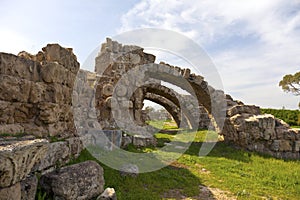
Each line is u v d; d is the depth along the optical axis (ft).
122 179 16.66
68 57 17.89
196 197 15.93
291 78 94.84
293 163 28.25
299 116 62.28
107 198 11.17
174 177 19.51
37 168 10.91
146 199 14.11
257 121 32.68
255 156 29.91
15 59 13.41
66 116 17.71
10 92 12.95
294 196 17.26
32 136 12.60
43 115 14.32
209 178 20.49
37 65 14.93
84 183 11.08
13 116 13.21
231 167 24.61
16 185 7.61
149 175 18.98
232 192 17.26
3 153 6.57
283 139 32.24
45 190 10.24
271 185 19.54
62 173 10.96
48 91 15.28
